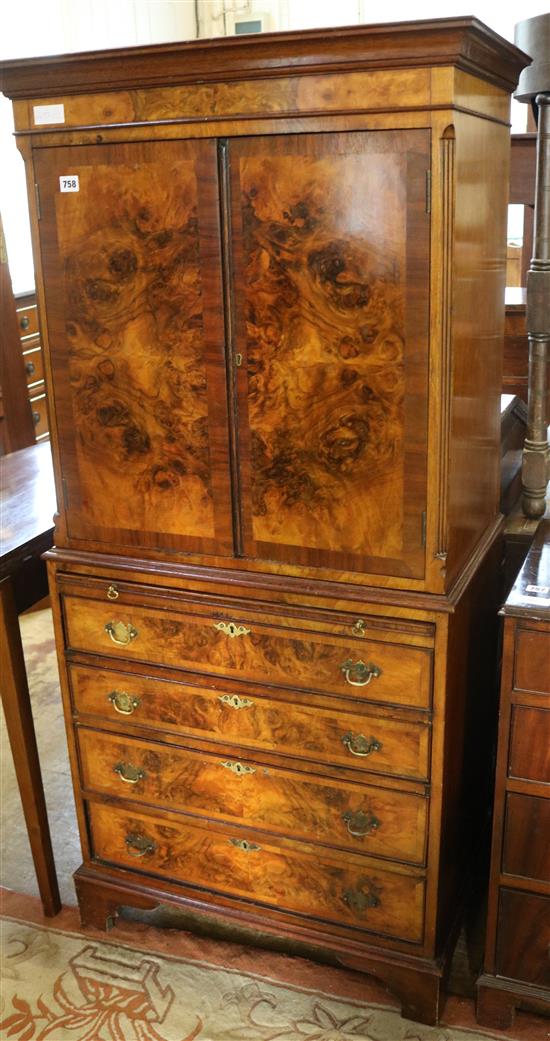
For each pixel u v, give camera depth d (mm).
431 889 1972
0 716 3354
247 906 2182
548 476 2402
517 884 1947
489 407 2020
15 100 1822
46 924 2393
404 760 1905
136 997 2146
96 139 1772
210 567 1969
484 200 1781
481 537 2090
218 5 7285
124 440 1957
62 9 5625
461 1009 2092
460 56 1495
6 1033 2059
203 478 1910
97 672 2168
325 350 1725
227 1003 2123
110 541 2057
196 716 2088
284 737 2010
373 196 1604
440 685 1819
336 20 7188
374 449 1748
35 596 2330
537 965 1995
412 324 1646
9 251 5113
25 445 4414
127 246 1812
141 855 2279
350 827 2008
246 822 2119
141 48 1644
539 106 2121
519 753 1857
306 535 1862
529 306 2246
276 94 1615
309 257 1680
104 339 1898
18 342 4312
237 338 1783
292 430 1801
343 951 2076
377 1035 2031
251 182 1678
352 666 1888
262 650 1966
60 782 2975
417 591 1796
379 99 1554
